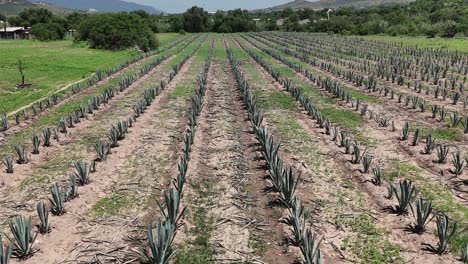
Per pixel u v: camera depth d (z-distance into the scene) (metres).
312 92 17.77
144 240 6.50
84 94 18.22
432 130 11.88
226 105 15.56
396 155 9.98
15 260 5.96
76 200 7.66
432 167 9.20
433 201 7.58
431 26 53.00
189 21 83.56
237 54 36.16
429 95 16.75
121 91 18.45
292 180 7.07
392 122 11.86
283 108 14.91
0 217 7.27
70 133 12.05
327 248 6.23
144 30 40.38
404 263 5.82
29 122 13.55
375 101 15.84
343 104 15.39
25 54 34.16
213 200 7.84
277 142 11.09
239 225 6.96
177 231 6.73
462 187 8.14
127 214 7.32
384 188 8.12
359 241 6.39
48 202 7.77
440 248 5.92
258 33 74.56
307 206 7.52
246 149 10.62
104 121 13.42
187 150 9.55
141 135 11.84
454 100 14.96
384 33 61.03
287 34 68.06
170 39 58.88
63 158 10.09
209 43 51.62
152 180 8.77
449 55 29.75
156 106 15.44
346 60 30.00
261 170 9.23
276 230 6.80
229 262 5.96
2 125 12.77
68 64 28.11
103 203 7.71
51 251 6.19
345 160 9.65
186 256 6.09
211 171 9.22
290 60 30.86
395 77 20.98
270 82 20.64
